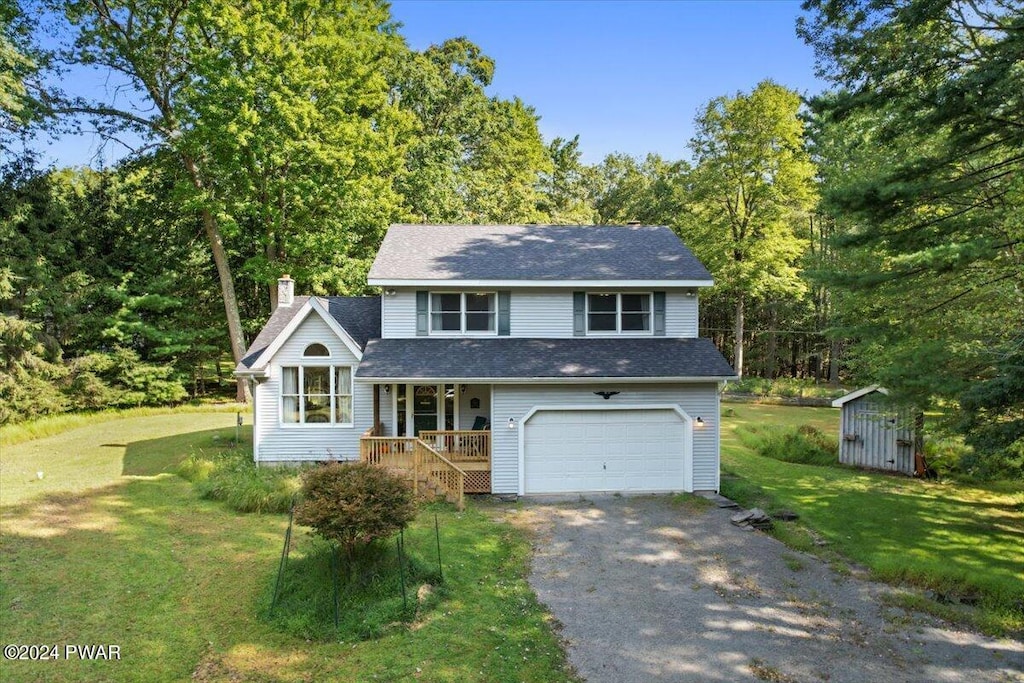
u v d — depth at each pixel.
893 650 8.19
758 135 34.25
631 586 10.14
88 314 27.47
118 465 17.95
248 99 25.20
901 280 13.52
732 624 8.87
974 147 13.04
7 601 9.07
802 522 13.38
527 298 17.31
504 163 43.34
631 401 15.86
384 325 17.19
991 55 11.12
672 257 18.44
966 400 10.66
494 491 15.62
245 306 36.72
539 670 7.57
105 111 27.70
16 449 20.42
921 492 16.14
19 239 25.08
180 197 27.73
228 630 8.46
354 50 27.62
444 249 18.83
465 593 9.73
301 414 17.59
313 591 9.25
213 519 13.05
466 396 17.88
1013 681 7.45
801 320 41.06
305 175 27.56
